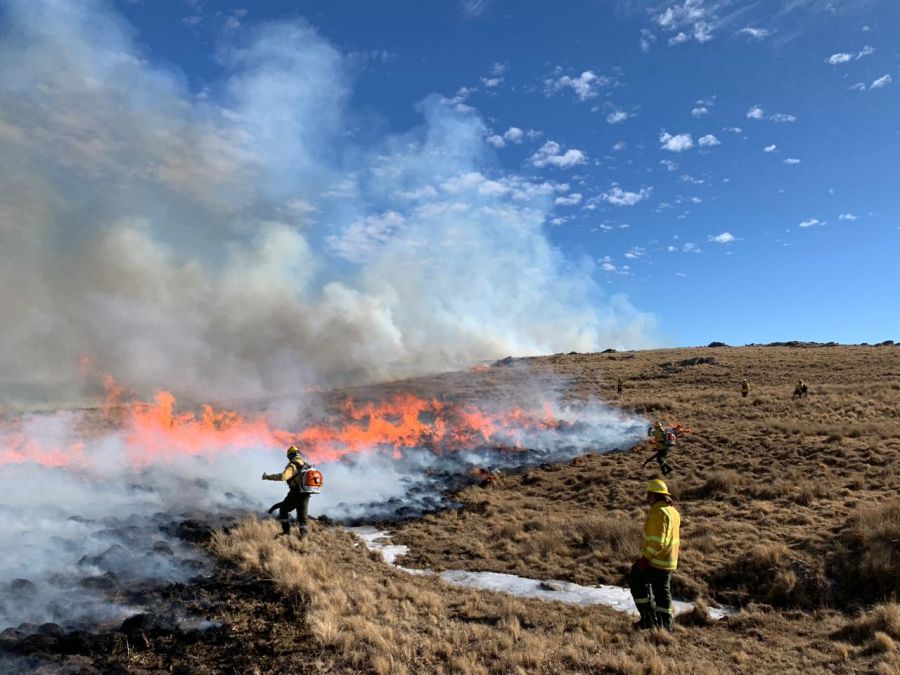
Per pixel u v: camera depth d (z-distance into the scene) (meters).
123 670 6.21
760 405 33.78
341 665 6.61
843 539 11.80
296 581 8.55
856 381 43.53
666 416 34.50
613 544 14.09
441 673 6.59
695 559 12.24
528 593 11.42
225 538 10.80
